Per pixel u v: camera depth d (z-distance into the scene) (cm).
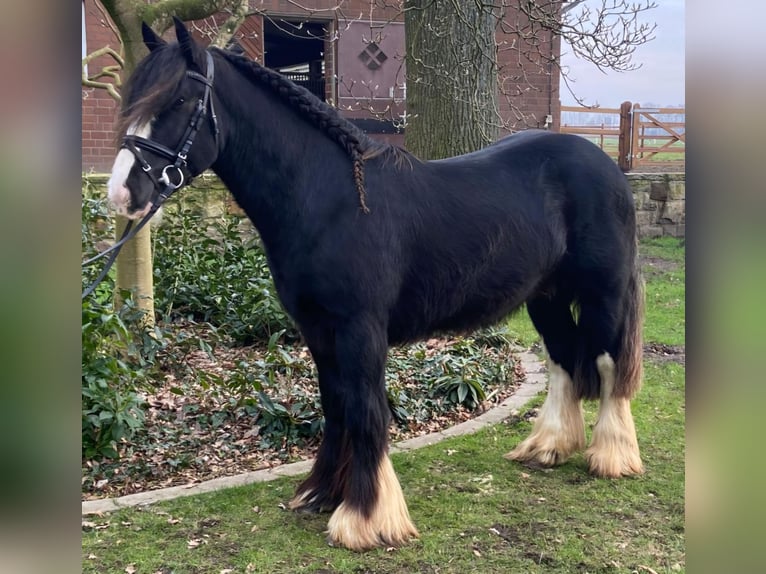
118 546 259
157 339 409
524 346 548
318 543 263
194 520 281
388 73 949
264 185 251
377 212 254
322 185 250
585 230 302
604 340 315
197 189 672
